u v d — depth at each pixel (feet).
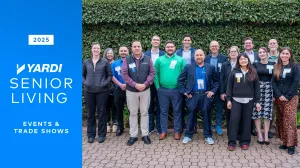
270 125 22.00
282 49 17.99
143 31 24.16
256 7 23.25
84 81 20.12
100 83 19.95
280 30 23.90
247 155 18.07
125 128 23.67
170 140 20.85
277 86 18.42
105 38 24.45
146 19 23.54
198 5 23.29
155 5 23.45
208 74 19.88
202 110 20.10
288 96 17.93
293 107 18.02
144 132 20.29
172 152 18.67
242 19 23.34
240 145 19.44
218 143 20.21
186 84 20.22
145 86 19.40
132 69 19.48
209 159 17.51
